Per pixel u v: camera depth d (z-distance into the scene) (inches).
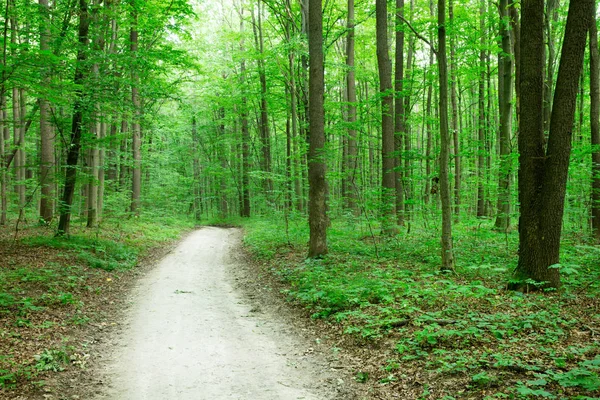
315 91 502.9
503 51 621.9
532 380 171.6
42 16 510.0
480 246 497.0
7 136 803.4
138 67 599.5
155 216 1134.4
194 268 575.5
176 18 704.4
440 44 377.7
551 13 690.8
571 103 305.3
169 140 1576.0
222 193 1595.7
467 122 1103.0
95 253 546.6
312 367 226.1
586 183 570.6
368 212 698.2
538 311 259.1
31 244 520.4
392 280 354.6
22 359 220.5
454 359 202.5
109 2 583.5
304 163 869.2
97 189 816.3
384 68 590.6
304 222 843.4
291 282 427.2
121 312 345.4
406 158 500.1
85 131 593.6
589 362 164.4
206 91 1170.6
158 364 231.8
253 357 242.2
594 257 419.8
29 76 377.1
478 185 684.7
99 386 203.0
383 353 229.3
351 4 761.0
